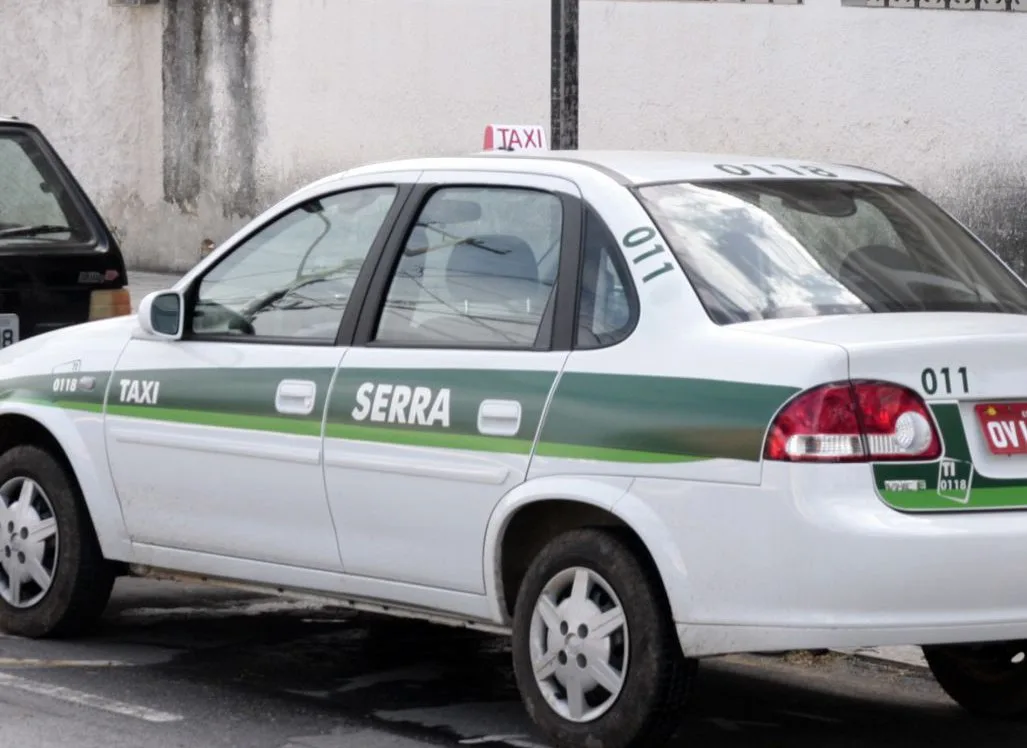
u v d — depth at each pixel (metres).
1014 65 16.58
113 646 10.09
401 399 8.41
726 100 18.67
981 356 7.43
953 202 17.08
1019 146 16.61
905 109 17.33
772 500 7.16
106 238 12.91
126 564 9.95
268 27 23.62
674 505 7.44
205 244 15.70
